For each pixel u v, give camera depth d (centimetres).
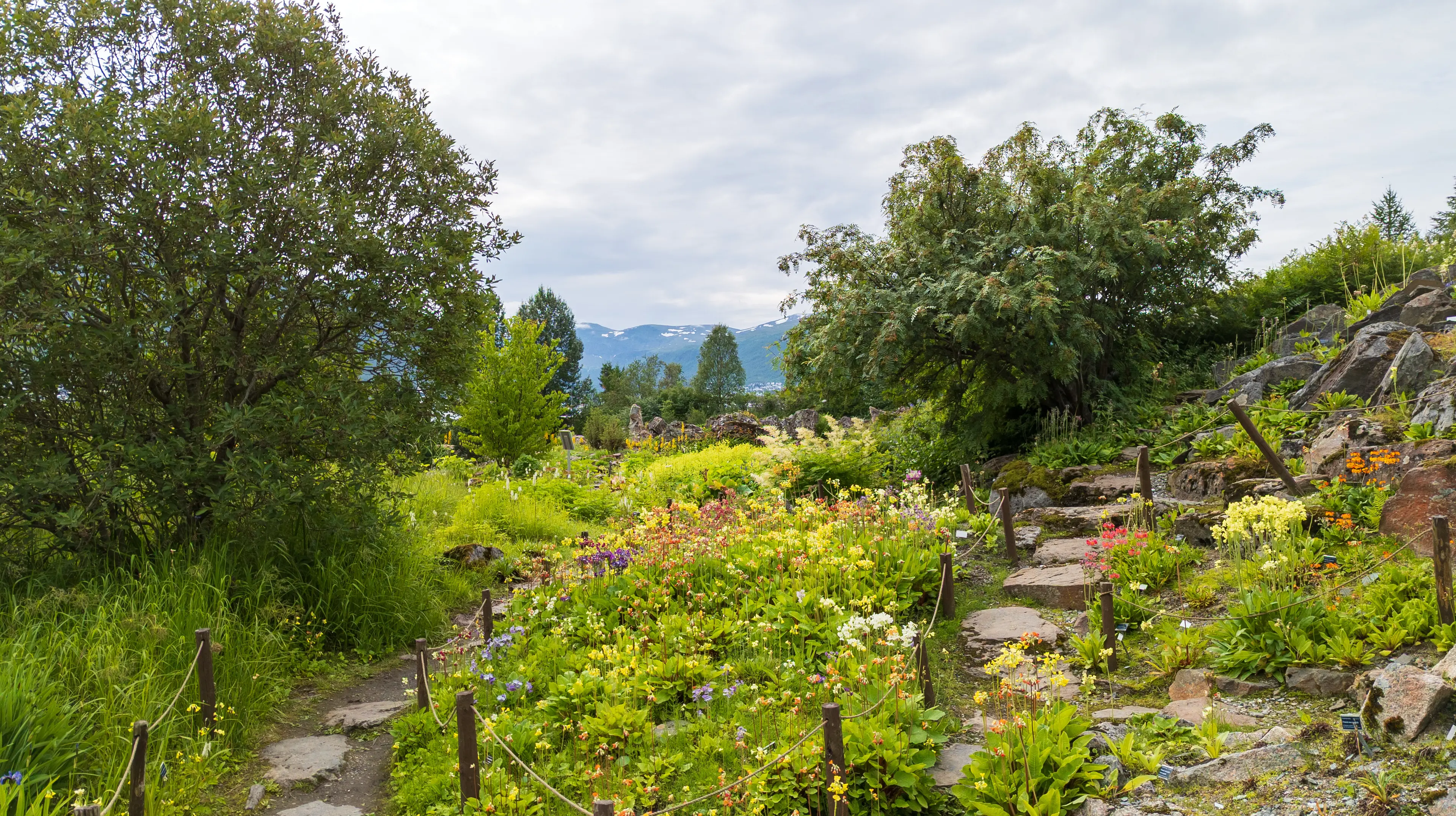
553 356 1950
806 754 428
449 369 824
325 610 731
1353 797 360
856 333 1316
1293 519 588
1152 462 1063
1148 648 596
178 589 622
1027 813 390
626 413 5769
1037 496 1046
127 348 643
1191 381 1498
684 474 1595
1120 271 1288
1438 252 1645
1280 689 484
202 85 738
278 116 766
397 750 530
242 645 609
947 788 436
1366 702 415
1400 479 669
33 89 643
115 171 650
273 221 713
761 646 608
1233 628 533
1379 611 500
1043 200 1377
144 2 705
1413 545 583
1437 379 873
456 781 464
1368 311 1338
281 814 462
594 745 494
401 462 793
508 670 620
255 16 745
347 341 781
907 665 523
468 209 840
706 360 7581
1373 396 935
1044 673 574
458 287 807
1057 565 793
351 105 778
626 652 577
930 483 1248
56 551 664
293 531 760
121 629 564
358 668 694
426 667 578
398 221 808
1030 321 1179
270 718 588
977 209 1394
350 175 793
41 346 637
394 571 790
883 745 434
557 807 446
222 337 700
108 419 667
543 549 896
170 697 532
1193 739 450
